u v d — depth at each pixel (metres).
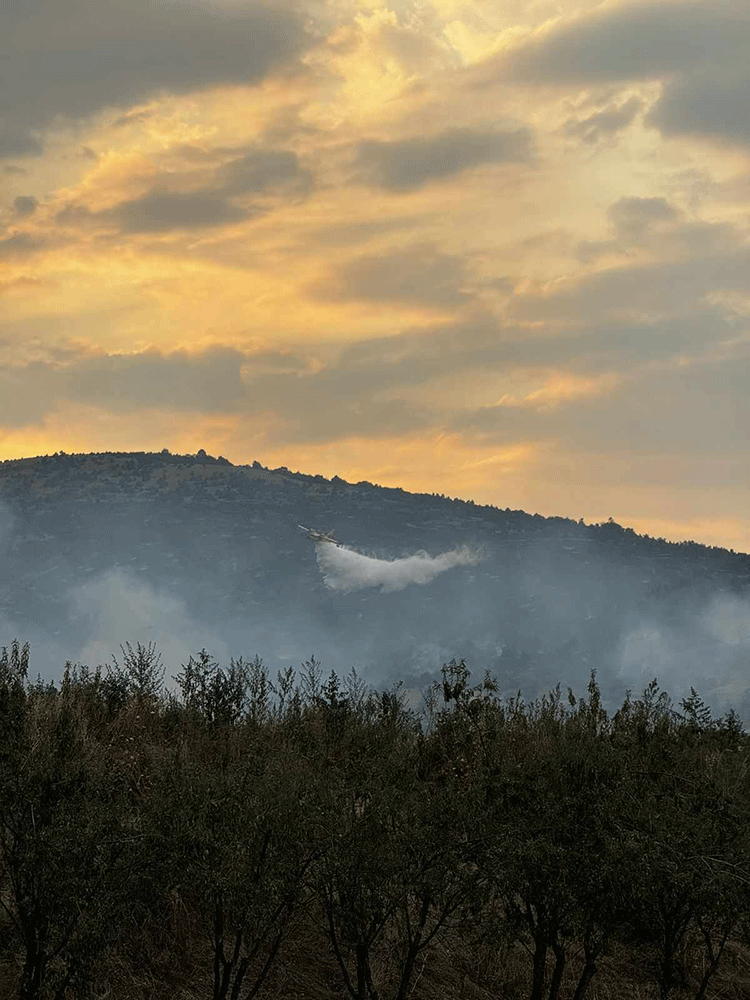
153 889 11.35
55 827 11.03
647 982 13.75
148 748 15.40
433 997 12.86
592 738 14.10
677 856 11.63
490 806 12.28
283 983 12.62
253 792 11.50
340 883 11.41
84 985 11.10
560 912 11.99
